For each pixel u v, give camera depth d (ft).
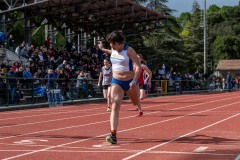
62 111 61.52
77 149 25.73
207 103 78.48
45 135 32.89
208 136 31.37
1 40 91.45
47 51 99.91
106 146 26.84
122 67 27.37
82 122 43.83
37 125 41.01
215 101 86.22
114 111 27.35
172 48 202.08
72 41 138.21
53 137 31.60
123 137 31.09
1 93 64.75
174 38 199.41
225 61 319.06
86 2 103.35
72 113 57.26
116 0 103.45
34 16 105.50
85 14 116.26
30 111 62.08
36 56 90.33
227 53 345.51
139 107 49.67
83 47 135.33
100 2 108.78
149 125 39.68
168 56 194.90
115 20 129.08
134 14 124.36
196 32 275.80
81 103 84.12
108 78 58.23
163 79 125.90
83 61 114.01
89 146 26.94
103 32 139.13
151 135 32.22
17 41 183.73
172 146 26.68
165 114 52.65
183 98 101.76
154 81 116.16
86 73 99.30
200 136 31.42
